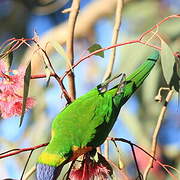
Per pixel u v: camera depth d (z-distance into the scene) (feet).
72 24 25.38
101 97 24.35
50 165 22.56
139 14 39.63
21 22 43.52
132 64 35.63
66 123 23.62
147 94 36.91
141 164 35.35
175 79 23.80
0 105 22.65
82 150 23.29
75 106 24.13
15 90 22.62
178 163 37.42
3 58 22.82
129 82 25.13
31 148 22.48
